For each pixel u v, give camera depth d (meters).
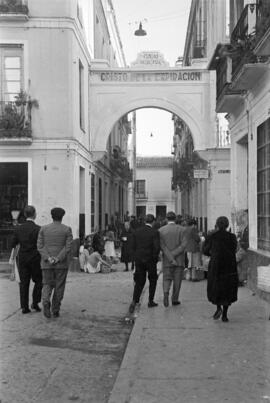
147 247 9.88
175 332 7.81
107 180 29.12
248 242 12.39
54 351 7.16
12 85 17.61
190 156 29.75
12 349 7.23
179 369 5.97
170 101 21.06
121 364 6.28
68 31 17.44
